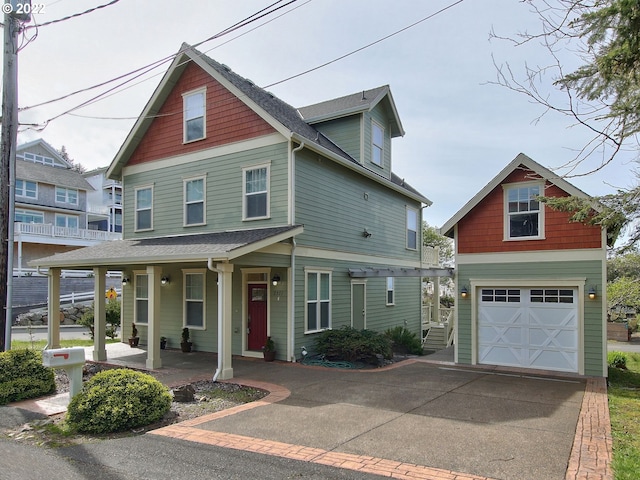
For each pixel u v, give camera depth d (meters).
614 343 23.72
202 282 13.98
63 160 42.88
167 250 11.07
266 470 4.82
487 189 11.73
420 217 21.25
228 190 13.38
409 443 5.66
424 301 28.02
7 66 10.40
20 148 39.66
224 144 13.54
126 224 15.95
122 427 6.23
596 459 5.18
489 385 9.23
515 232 11.67
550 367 11.13
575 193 10.64
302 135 13.04
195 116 14.27
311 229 13.09
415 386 9.09
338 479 4.59
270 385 9.17
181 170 14.49
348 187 15.21
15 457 5.25
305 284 12.79
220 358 9.76
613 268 14.98
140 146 15.63
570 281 10.90
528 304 11.50
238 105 13.32
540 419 6.78
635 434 6.13
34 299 26.75
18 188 35.00
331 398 8.06
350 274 14.85
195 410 7.31
